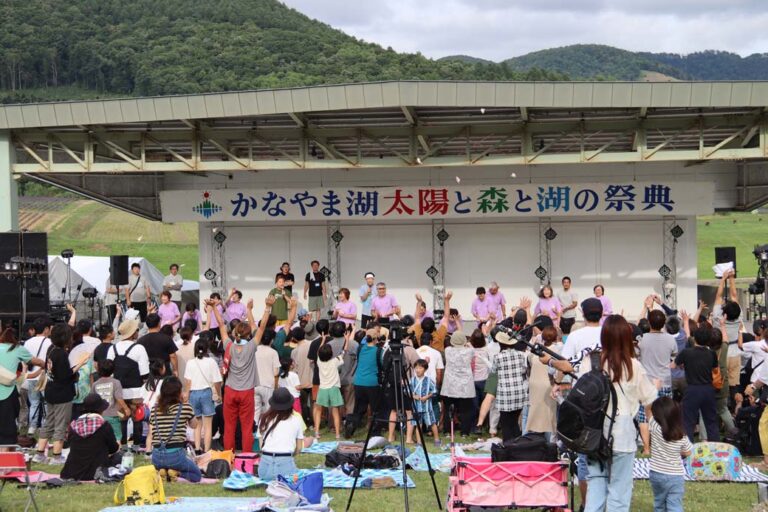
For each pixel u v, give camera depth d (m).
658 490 7.74
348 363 13.74
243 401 11.40
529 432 10.41
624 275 21.48
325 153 21.69
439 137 21.34
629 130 19.00
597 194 20.44
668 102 16.25
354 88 16.77
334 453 11.02
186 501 8.85
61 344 11.40
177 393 10.17
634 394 6.90
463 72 103.94
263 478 9.77
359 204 21.09
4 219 19.16
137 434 12.15
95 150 21.62
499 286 21.84
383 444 11.98
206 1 129.62
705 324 11.31
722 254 21.94
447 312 14.90
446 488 9.91
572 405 6.79
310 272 21.03
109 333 11.98
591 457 6.93
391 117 19.00
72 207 71.94
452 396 12.79
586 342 8.49
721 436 12.25
